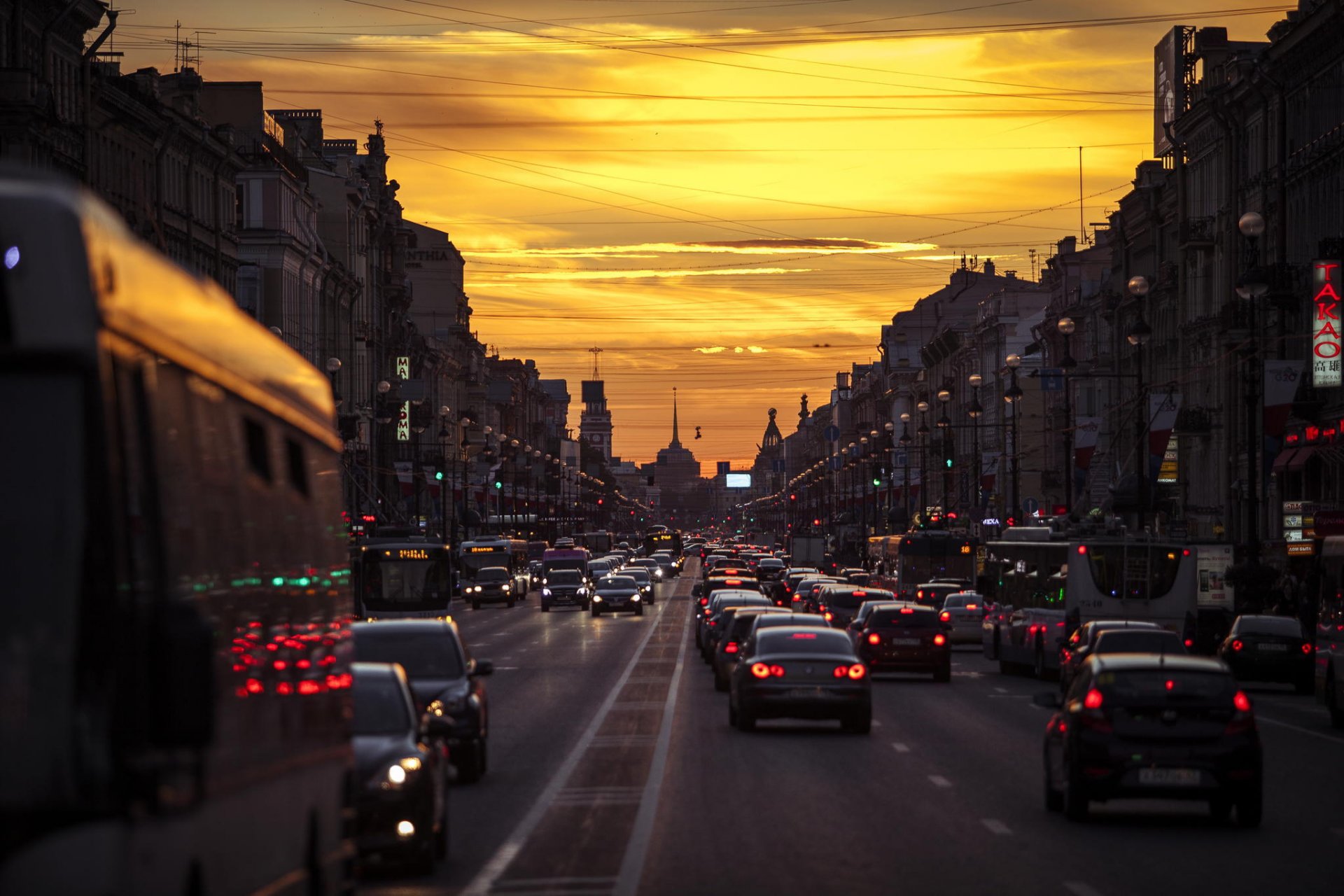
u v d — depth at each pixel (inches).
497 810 1179.3
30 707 392.8
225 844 497.4
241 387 565.9
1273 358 3698.3
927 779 1359.5
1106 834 1058.1
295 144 6727.4
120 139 3656.5
